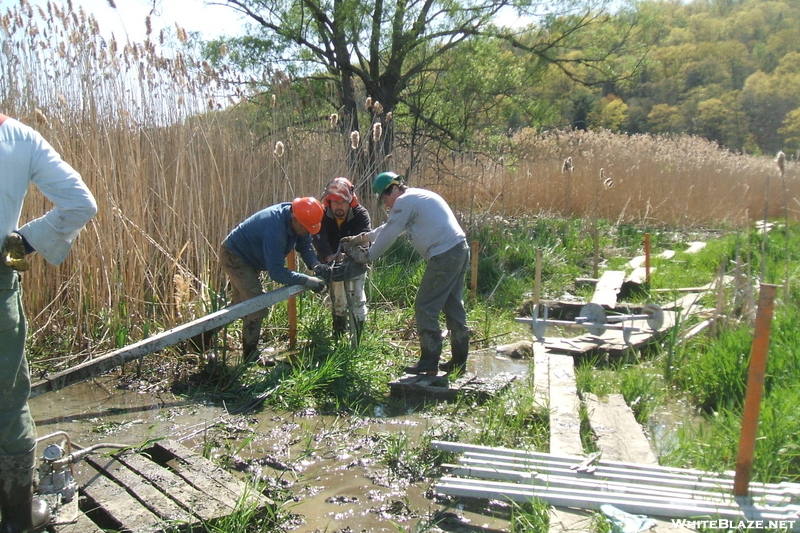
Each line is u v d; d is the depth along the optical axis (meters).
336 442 4.64
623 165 16.22
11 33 6.38
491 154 15.03
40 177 2.89
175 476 3.83
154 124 7.08
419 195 5.48
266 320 7.06
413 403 5.40
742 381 5.24
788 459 4.12
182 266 6.72
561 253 11.27
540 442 4.56
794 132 45.12
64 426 4.83
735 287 6.90
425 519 3.67
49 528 3.23
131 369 5.97
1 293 2.79
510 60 13.81
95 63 6.64
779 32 58.84
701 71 51.59
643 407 5.19
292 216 5.41
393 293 8.24
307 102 11.45
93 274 6.34
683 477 3.78
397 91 13.30
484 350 6.89
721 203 15.66
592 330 6.57
